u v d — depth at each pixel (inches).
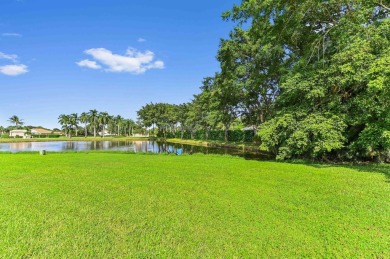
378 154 446.0
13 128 3353.8
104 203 196.2
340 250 121.4
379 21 409.7
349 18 418.6
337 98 435.2
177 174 323.0
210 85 1108.5
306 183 261.4
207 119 1396.4
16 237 136.4
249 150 945.5
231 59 719.7
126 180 284.0
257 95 809.5
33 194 223.3
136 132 3843.5
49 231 144.3
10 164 426.3
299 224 152.5
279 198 206.5
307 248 124.0
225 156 575.5
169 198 208.8
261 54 631.2
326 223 153.2
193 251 122.0
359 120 400.2
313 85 435.2
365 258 114.3
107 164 424.8
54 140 2348.7
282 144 510.9
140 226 151.2
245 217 164.7
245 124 1183.6
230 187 247.0
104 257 116.5
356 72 376.2
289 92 479.8
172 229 146.9
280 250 122.5
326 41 471.2
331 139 411.5
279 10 484.1
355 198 203.2
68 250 122.6
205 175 314.8
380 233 138.3
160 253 120.0
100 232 143.1
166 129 2500.0
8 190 237.8
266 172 335.0
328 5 431.5
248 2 504.7
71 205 191.2
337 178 284.7
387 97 348.2
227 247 125.6
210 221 158.4
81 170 358.3
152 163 438.3
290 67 582.6
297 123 455.2
